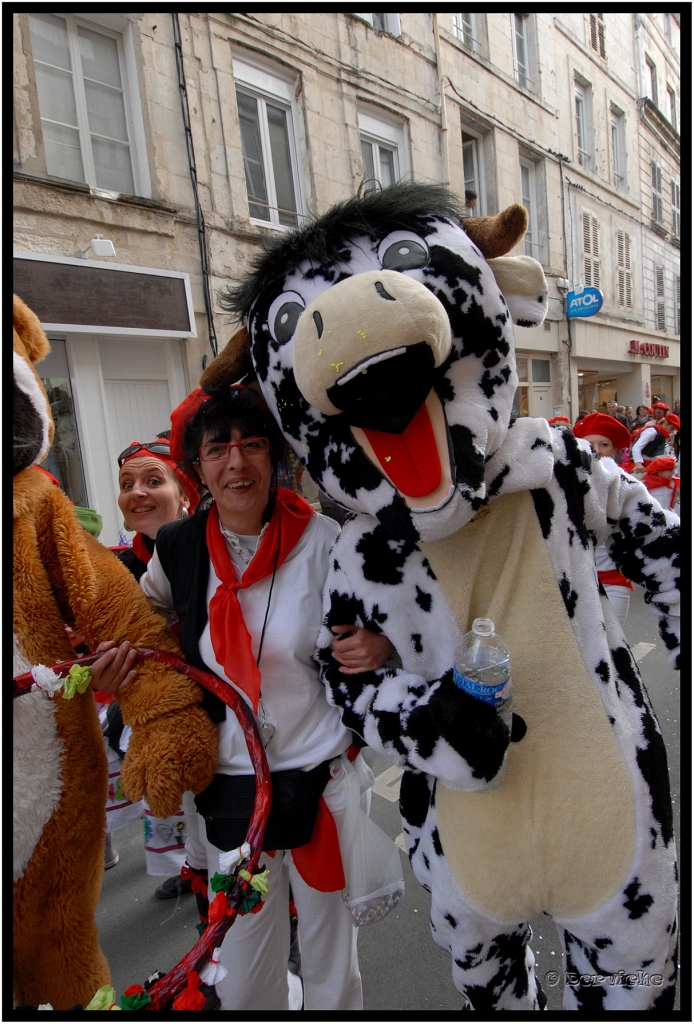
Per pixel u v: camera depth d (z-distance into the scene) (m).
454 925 1.17
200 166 6.18
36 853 1.19
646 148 15.91
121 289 5.63
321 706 1.41
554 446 1.19
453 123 9.21
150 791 1.20
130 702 1.26
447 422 1.03
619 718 1.11
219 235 6.37
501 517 1.15
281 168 7.18
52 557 1.32
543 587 1.12
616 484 1.27
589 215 13.55
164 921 2.10
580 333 13.48
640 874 1.07
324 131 7.34
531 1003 1.28
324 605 1.30
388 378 0.93
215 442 1.31
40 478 1.34
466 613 1.15
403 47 8.32
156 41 5.81
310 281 1.13
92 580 1.31
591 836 1.07
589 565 1.17
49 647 1.25
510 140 10.64
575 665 1.11
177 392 6.28
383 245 1.09
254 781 1.33
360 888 1.42
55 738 1.21
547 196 12.03
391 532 1.11
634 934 1.08
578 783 1.08
